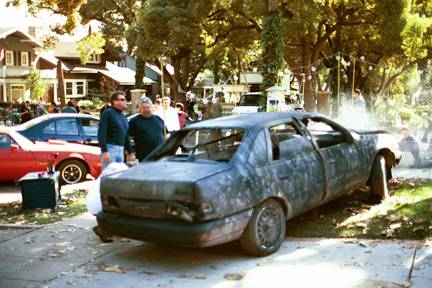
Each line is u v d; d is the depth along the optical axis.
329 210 8.34
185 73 42.12
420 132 18.03
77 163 12.73
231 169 6.31
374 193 8.58
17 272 6.39
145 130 9.03
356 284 5.48
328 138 8.12
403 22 32.59
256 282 5.71
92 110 47.16
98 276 6.17
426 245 6.50
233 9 32.38
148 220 6.21
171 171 6.38
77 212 9.42
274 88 17.86
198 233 5.84
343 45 42.22
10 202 10.70
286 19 30.08
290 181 6.85
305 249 6.69
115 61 64.12
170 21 31.52
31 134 14.45
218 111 30.06
